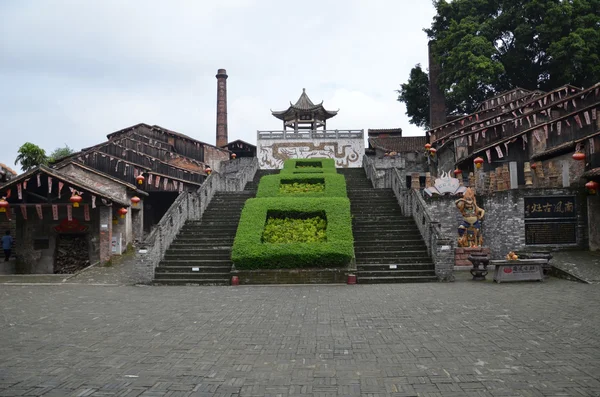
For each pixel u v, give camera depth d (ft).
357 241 59.57
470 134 94.32
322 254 51.57
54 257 74.84
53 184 72.79
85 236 75.66
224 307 36.96
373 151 147.84
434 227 54.19
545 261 48.78
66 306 38.47
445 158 113.70
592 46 116.57
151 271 53.78
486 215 68.85
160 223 58.13
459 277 54.24
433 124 150.92
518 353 22.49
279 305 37.52
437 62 141.79
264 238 57.36
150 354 23.48
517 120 89.76
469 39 130.41
